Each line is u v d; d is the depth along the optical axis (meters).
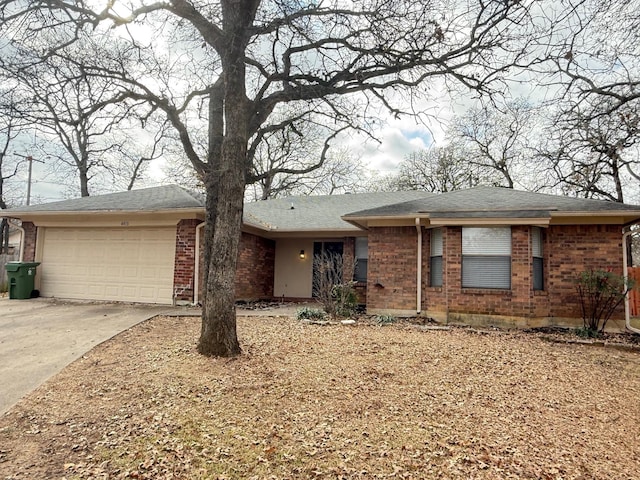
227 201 6.53
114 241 12.38
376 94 8.03
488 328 9.27
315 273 14.27
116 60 7.59
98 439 3.81
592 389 5.48
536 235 9.77
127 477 3.23
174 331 8.04
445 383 5.48
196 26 6.76
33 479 3.16
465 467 3.46
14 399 4.67
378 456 3.62
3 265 16.92
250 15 6.57
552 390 5.38
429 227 10.65
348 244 14.27
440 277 10.44
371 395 5.00
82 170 22.03
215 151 7.67
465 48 6.99
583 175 13.50
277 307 12.54
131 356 6.29
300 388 5.12
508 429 4.22
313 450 3.69
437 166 27.72
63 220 12.70
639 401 5.11
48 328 8.12
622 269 9.33
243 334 7.89
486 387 5.39
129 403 4.59
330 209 16.41
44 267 12.87
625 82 8.01
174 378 5.32
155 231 12.01
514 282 9.45
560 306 9.62
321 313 10.11
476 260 9.86
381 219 10.77
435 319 10.18
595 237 9.53
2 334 7.58
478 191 11.93
